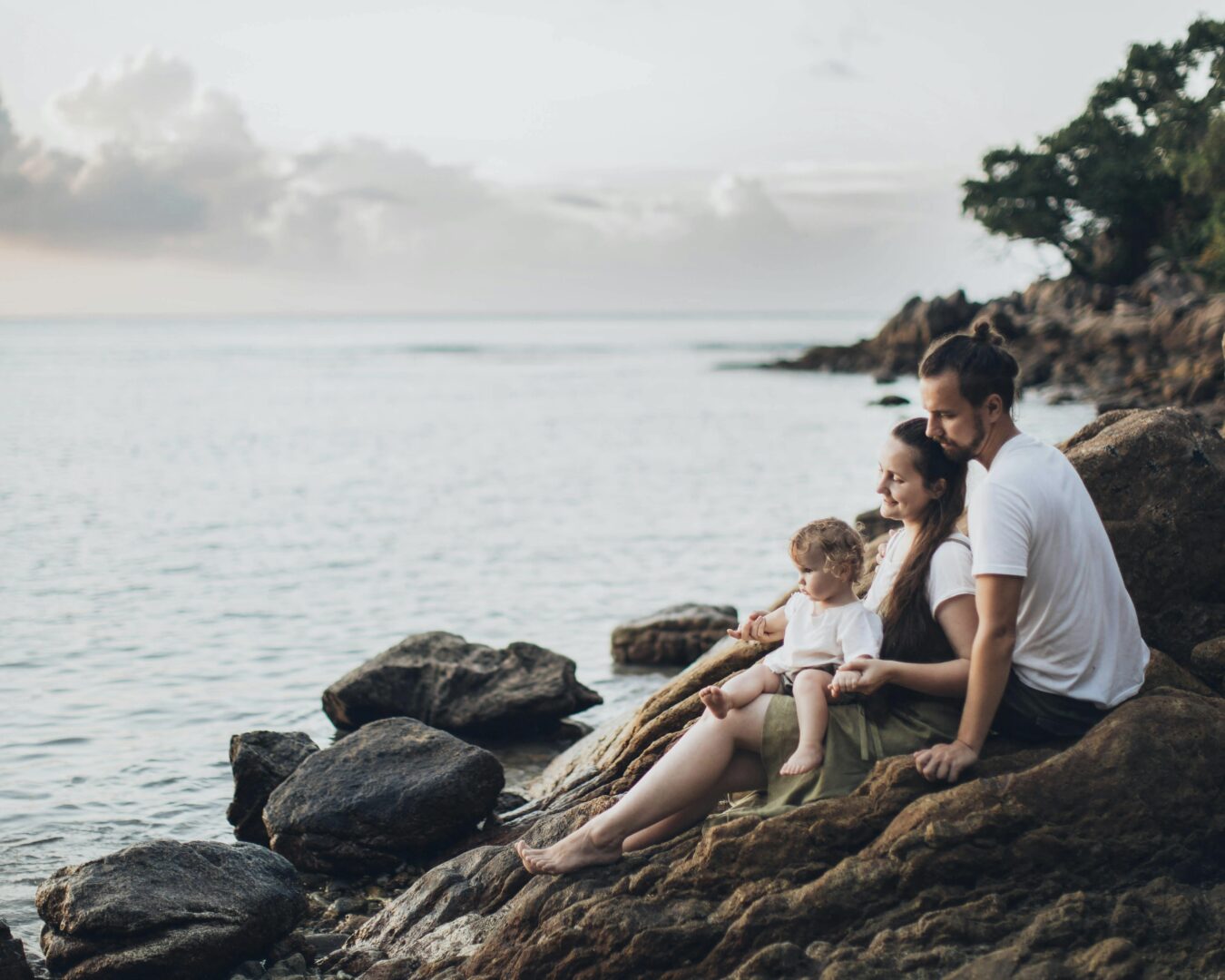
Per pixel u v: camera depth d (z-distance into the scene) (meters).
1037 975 4.09
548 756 9.73
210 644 14.02
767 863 4.62
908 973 4.20
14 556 20.12
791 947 4.33
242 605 16.25
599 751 7.84
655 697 7.21
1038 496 4.52
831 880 4.46
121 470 33.31
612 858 4.95
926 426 4.87
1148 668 5.29
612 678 12.39
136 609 16.02
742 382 74.44
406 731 7.68
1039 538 4.54
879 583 5.06
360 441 41.59
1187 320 49.12
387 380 80.81
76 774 9.40
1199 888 4.35
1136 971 4.06
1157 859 4.38
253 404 59.56
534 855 5.01
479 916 5.60
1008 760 4.64
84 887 5.71
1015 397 4.74
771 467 32.75
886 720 4.81
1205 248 54.69
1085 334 55.34
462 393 67.38
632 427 45.84
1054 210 64.75
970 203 66.12
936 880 4.41
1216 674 5.60
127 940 5.56
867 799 4.62
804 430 43.75
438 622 15.22
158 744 10.20
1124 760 4.48
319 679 12.47
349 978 5.59
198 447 39.47
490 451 38.12
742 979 4.33
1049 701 4.71
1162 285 58.16
